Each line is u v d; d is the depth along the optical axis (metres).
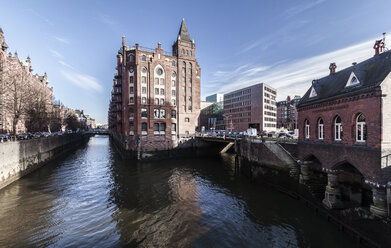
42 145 33.41
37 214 15.36
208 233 12.55
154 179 25.62
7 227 13.42
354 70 12.95
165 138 43.69
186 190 21.11
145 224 13.84
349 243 11.01
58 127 69.31
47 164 34.91
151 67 43.22
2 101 29.88
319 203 14.58
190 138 45.88
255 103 80.75
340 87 13.68
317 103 15.22
